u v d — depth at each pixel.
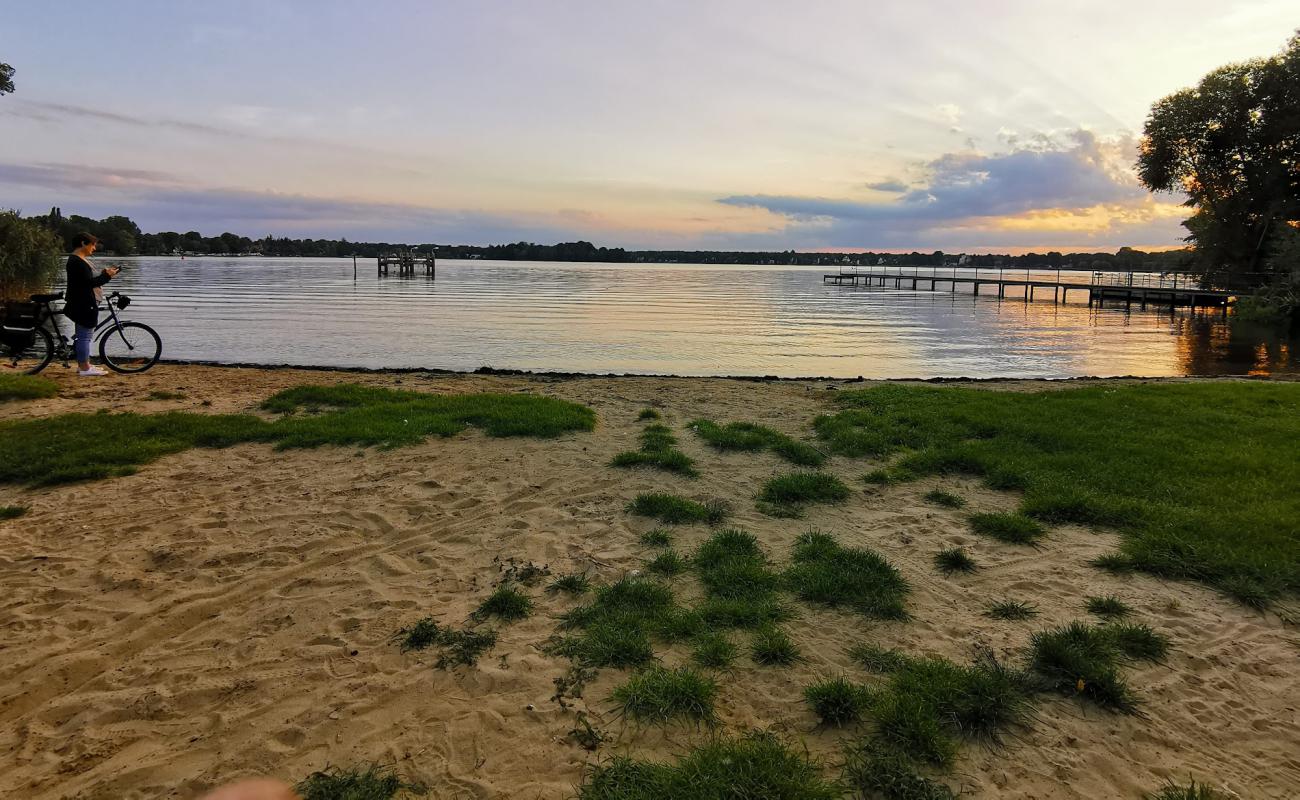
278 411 9.58
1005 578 4.62
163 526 5.41
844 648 3.75
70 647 3.73
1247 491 5.89
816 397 11.44
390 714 3.19
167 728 3.10
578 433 8.40
